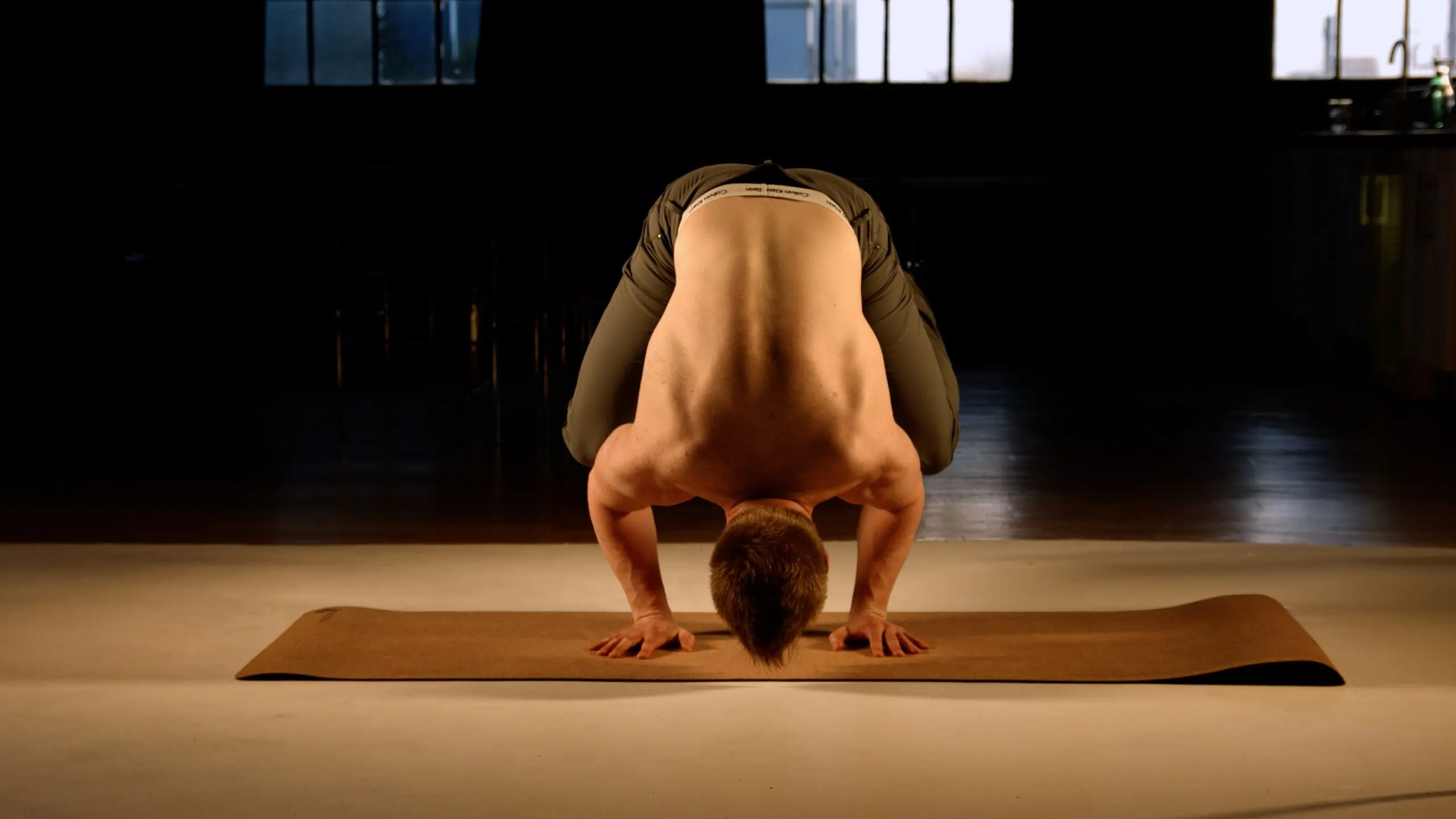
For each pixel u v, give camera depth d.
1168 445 5.20
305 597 3.00
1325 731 1.85
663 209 2.46
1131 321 9.27
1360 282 6.83
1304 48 9.43
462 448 5.20
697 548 3.53
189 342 8.51
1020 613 2.79
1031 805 1.55
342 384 5.49
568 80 9.78
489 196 7.74
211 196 9.00
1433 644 2.51
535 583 3.15
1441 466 4.77
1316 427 5.53
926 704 1.99
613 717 1.92
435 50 9.80
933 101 9.77
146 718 1.92
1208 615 2.64
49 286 8.38
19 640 2.65
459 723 1.90
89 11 9.23
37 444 5.32
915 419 2.61
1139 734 1.83
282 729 1.87
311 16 9.75
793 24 9.79
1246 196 9.48
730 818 1.52
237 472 4.79
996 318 9.50
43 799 1.59
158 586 3.09
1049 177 9.73
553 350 7.53
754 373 2.18
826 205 2.38
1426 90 6.95
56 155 8.91
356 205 7.84
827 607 2.96
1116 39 9.56
